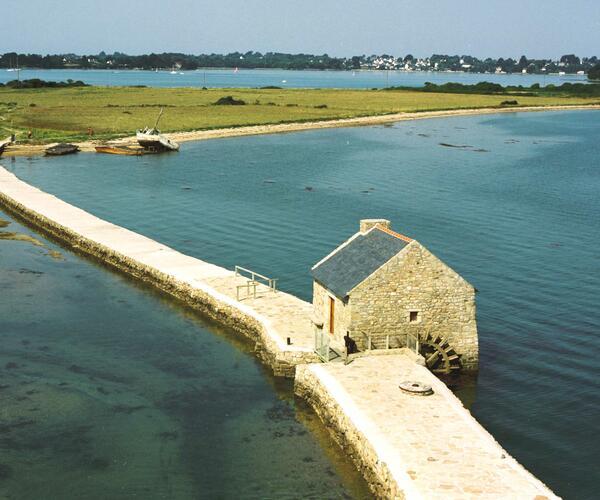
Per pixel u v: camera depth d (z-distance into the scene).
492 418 34.12
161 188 91.81
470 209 80.06
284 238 67.00
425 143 142.50
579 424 33.59
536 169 110.19
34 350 40.47
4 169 102.88
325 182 96.94
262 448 30.77
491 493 24.25
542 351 41.69
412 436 28.08
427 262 36.38
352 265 38.31
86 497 27.30
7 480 28.23
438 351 36.88
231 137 150.25
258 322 41.94
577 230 70.50
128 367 38.69
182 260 55.06
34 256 59.72
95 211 77.50
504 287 52.97
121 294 50.59
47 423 32.41
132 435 31.61
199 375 37.91
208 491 27.77
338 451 30.45
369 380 33.25
